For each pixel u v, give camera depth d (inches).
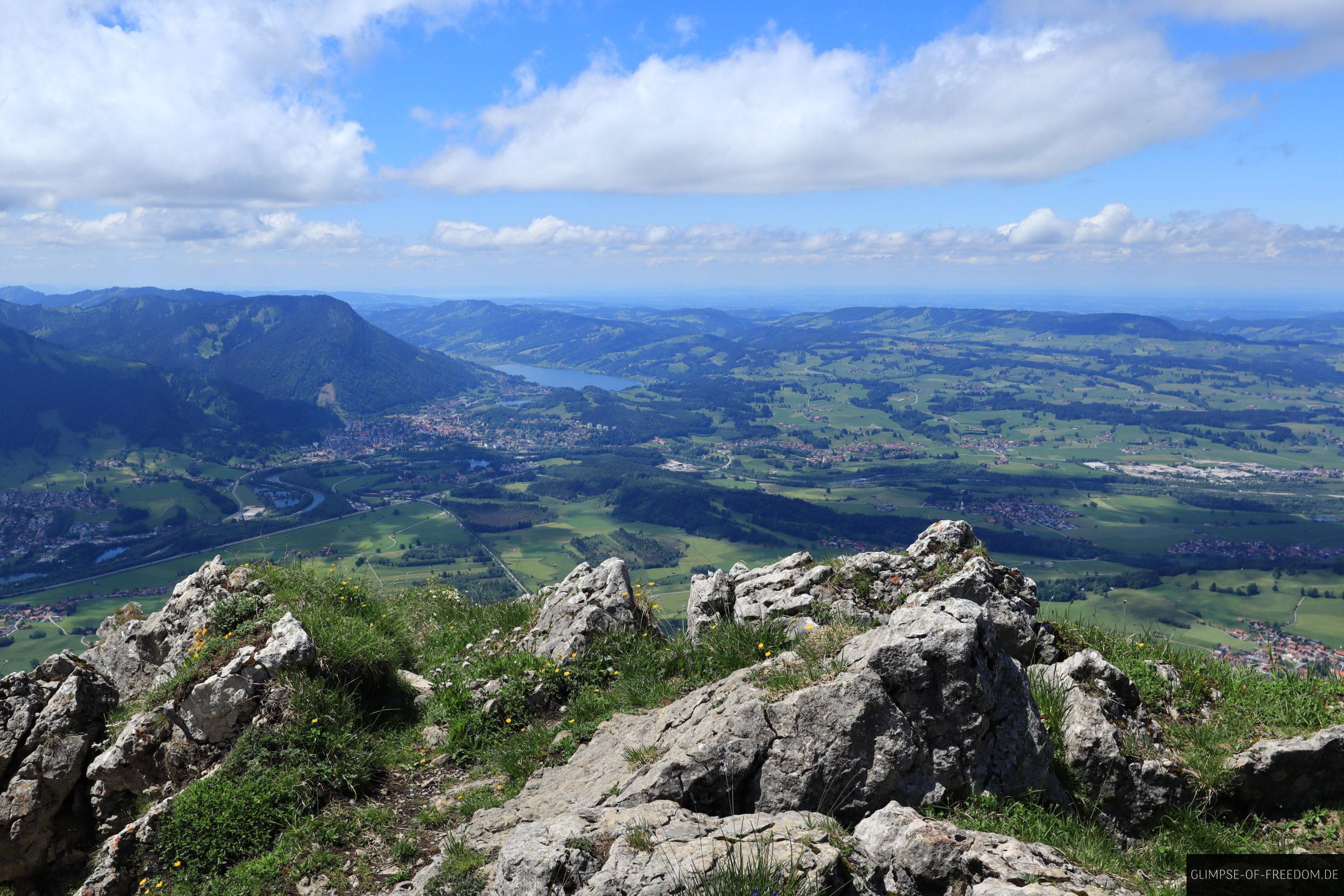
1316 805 299.0
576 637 478.9
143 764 385.7
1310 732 318.0
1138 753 318.0
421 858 315.6
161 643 550.0
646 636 500.7
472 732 421.1
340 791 370.6
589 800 306.8
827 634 342.6
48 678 423.2
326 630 449.1
